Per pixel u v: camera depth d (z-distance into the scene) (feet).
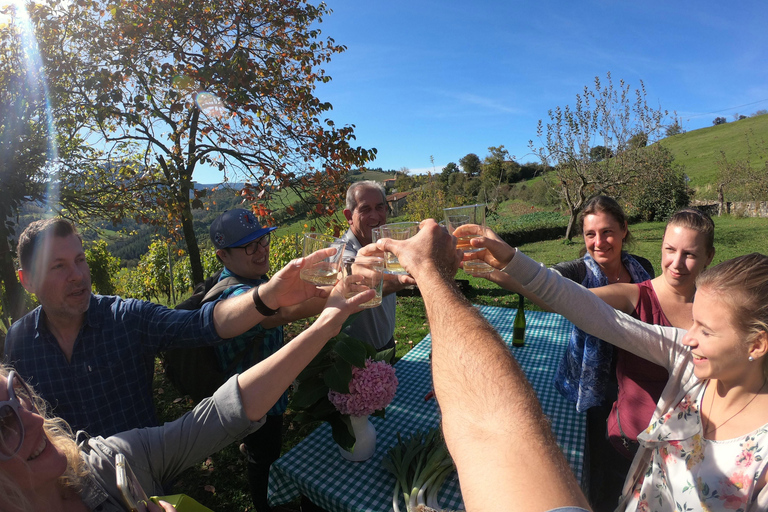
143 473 3.45
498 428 1.98
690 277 5.73
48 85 15.89
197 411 3.88
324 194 18.29
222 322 5.31
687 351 4.16
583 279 7.59
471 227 4.95
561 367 7.75
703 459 3.68
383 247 3.46
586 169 50.60
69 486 2.78
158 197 19.08
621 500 4.55
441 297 2.74
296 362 3.95
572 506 1.62
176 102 17.07
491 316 12.09
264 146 19.08
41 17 15.87
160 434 3.67
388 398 5.59
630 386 5.86
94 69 16.66
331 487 5.49
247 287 6.88
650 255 39.14
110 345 5.55
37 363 5.40
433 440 5.48
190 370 6.91
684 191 66.85
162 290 30.71
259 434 7.35
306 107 18.95
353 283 4.42
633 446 5.82
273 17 18.95
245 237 7.47
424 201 47.88
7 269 15.25
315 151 18.86
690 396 3.97
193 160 19.03
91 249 30.22
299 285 5.02
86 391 5.50
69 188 17.95
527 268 4.77
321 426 6.84
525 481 1.72
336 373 5.45
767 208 61.82
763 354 3.31
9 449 2.38
